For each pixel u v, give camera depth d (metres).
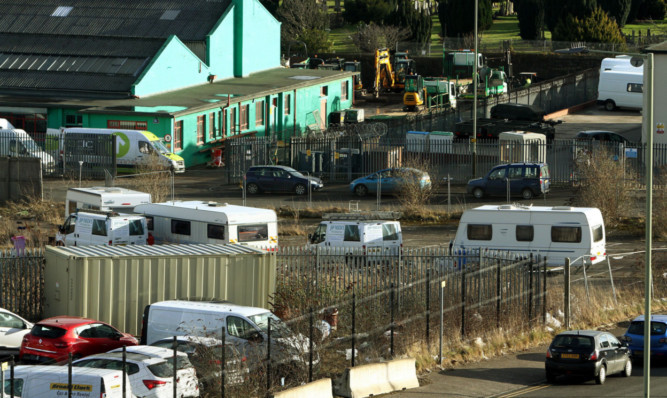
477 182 192.50
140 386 75.38
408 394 89.38
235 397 80.25
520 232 141.12
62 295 103.69
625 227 167.50
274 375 85.25
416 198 183.00
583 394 89.75
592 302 121.06
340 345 95.50
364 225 138.62
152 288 104.62
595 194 169.75
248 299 107.25
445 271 108.38
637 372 102.31
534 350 107.75
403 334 99.50
